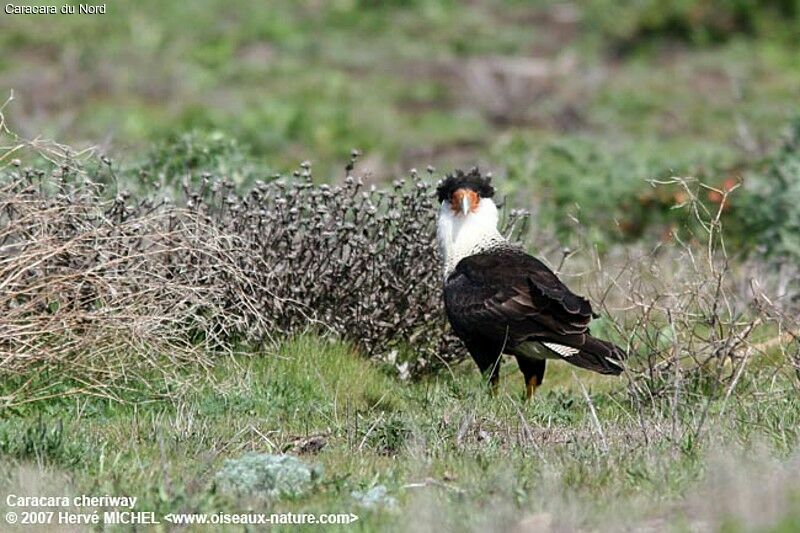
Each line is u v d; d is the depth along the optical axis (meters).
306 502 11.21
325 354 15.84
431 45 44.41
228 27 44.50
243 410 14.32
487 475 11.45
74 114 34.16
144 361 14.44
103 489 11.23
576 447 12.48
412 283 16.52
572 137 32.00
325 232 16.30
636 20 45.06
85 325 13.98
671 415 13.35
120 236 14.34
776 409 13.53
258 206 16.23
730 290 17.44
